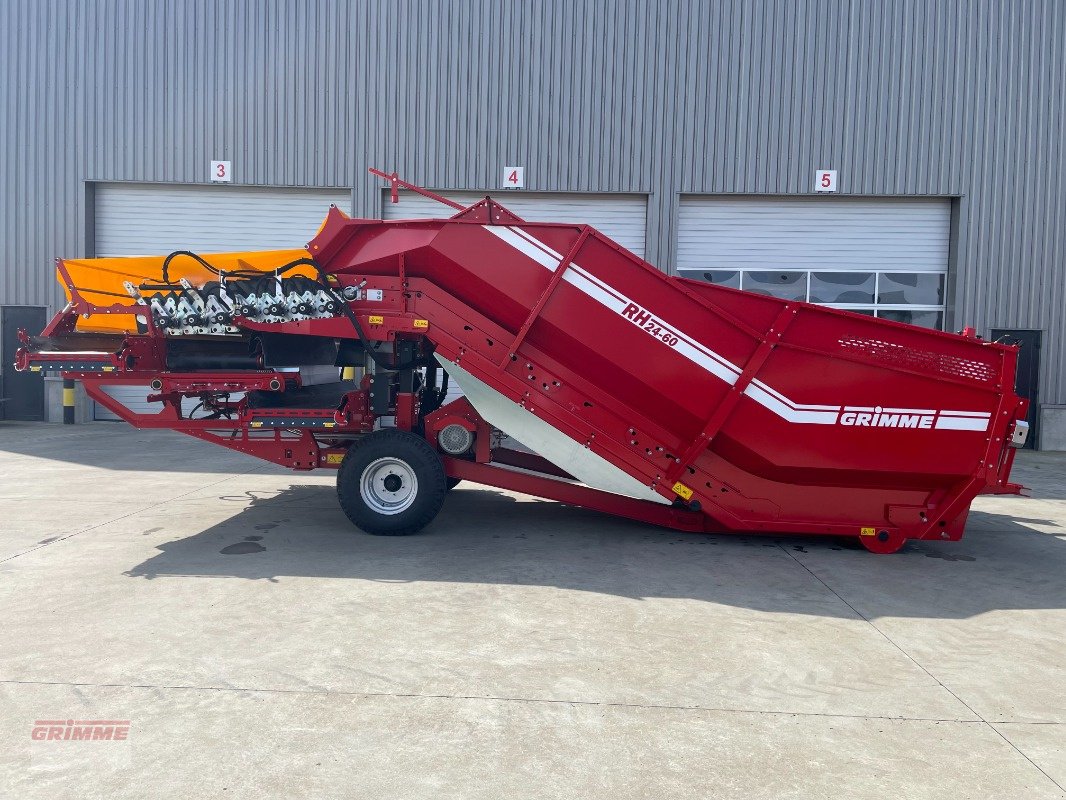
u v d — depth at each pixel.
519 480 6.18
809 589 4.86
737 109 13.55
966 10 13.34
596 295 5.61
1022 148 13.48
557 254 5.63
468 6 13.53
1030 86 13.41
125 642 3.72
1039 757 2.82
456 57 13.61
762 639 3.96
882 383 5.44
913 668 3.63
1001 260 13.64
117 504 7.13
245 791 2.49
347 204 14.19
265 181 13.87
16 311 14.27
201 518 6.54
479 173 13.74
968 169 13.53
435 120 13.70
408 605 4.34
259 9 13.68
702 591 4.76
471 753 2.75
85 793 2.46
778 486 5.76
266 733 2.86
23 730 2.85
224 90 13.79
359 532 6.12
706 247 14.07
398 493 6.03
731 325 5.49
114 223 14.28
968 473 5.48
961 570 5.38
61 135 13.96
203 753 2.71
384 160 13.79
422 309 5.86
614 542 5.98
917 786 2.61
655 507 6.20
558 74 13.58
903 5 13.36
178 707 3.05
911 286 14.00
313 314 5.92
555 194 13.98
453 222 5.71
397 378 6.29
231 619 4.06
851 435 5.50
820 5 13.38
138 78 13.84
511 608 4.34
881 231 13.95
